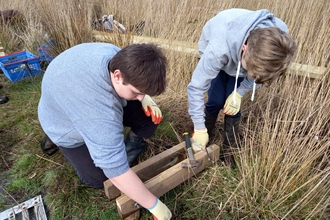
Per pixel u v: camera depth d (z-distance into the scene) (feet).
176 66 7.45
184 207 4.39
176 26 7.44
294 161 4.19
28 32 9.51
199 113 4.34
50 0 8.96
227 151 5.16
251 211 4.21
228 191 4.47
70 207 4.41
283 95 5.71
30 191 4.70
